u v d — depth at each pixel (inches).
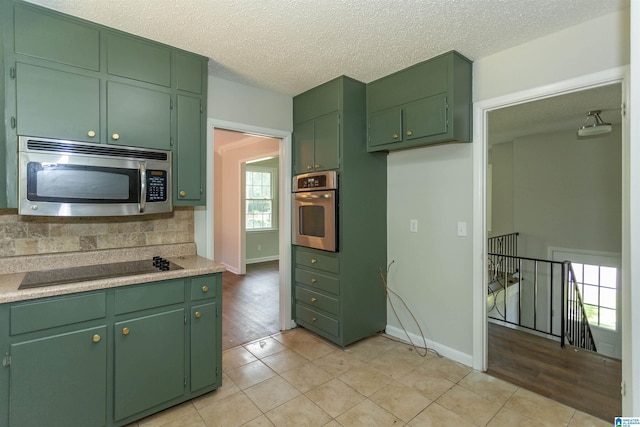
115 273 80.0
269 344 121.0
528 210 203.3
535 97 88.5
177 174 93.5
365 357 110.7
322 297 122.6
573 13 76.0
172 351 81.4
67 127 76.5
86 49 78.7
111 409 73.1
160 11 74.7
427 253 115.8
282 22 79.3
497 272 203.8
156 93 89.2
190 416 80.4
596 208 181.2
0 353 61.8
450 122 94.7
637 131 35.0
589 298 189.0
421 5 72.6
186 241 108.3
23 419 64.1
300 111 130.7
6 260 79.2
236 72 109.1
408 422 78.3
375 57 98.2
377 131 115.3
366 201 121.6
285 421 78.7
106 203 80.7
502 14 76.2
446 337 110.8
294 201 132.3
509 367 103.9
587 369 102.4
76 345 68.9
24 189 71.4
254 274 236.1
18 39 71.3
